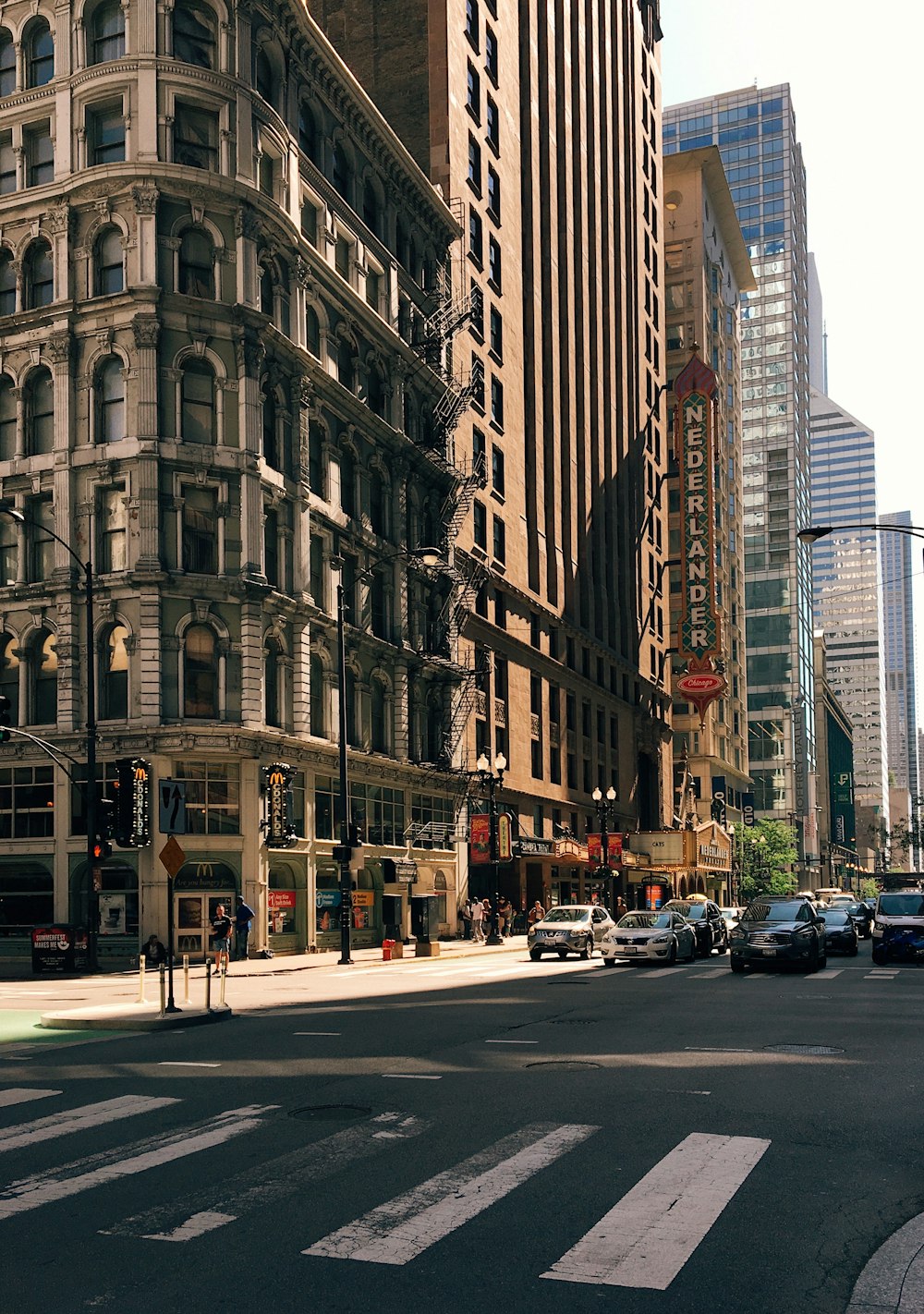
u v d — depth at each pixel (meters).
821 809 185.75
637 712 92.50
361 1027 18.09
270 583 41.03
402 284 54.12
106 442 38.47
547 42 77.94
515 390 68.69
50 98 39.94
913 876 80.69
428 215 57.25
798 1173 9.03
